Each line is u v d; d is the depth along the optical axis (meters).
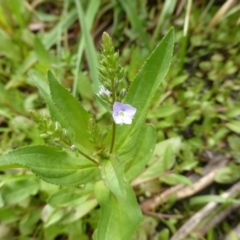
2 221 0.10
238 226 0.09
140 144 0.08
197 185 0.10
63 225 0.09
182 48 0.11
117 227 0.07
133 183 0.09
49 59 0.11
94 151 0.07
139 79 0.07
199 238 0.09
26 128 0.11
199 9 0.12
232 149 0.10
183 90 0.11
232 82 0.11
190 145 0.10
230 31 0.12
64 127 0.07
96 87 0.10
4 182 0.09
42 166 0.07
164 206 0.10
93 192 0.08
